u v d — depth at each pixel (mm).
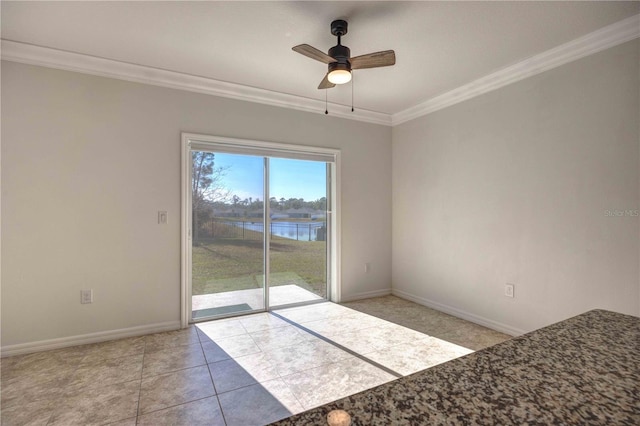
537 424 510
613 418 525
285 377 2225
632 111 2209
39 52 2582
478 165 3275
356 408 549
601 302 2359
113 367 2357
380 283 4379
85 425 1728
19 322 2570
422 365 2393
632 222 2211
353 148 4164
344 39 2449
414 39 2451
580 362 722
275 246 3781
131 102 2949
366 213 4266
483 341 2832
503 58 2760
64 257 2711
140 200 2988
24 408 1870
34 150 2611
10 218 2541
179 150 3145
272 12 2119
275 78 3189
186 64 2887
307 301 3990
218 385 2125
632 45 2203
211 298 3424
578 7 2047
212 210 3424
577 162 2498
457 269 3504
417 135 4047
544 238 2713
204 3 2023
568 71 2549
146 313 3014
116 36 2416
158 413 1833
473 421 516
